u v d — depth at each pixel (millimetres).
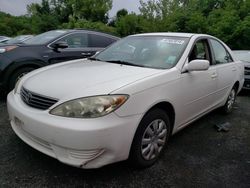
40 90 2416
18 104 2557
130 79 2461
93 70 2830
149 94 2465
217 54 3988
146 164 2646
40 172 2484
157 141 2734
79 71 2812
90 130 2072
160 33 3729
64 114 2160
